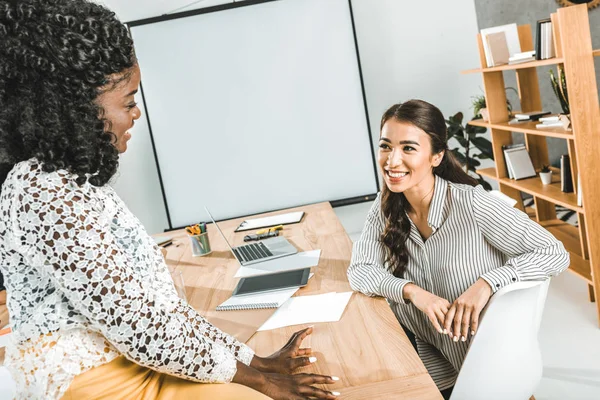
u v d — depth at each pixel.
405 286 1.86
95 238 1.09
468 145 5.16
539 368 1.80
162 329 1.14
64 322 1.10
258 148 5.35
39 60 1.00
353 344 1.61
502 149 4.50
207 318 1.94
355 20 5.41
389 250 2.07
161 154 5.32
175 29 5.14
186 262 2.72
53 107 1.03
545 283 1.81
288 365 1.51
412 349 1.54
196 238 2.79
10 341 1.14
